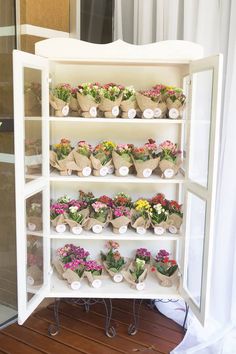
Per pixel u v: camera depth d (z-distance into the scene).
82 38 2.51
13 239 2.46
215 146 1.87
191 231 2.25
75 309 2.56
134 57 2.11
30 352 2.12
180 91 2.17
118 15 2.63
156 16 2.49
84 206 2.35
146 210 2.28
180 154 2.26
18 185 1.84
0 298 2.55
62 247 2.44
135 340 2.24
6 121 2.28
